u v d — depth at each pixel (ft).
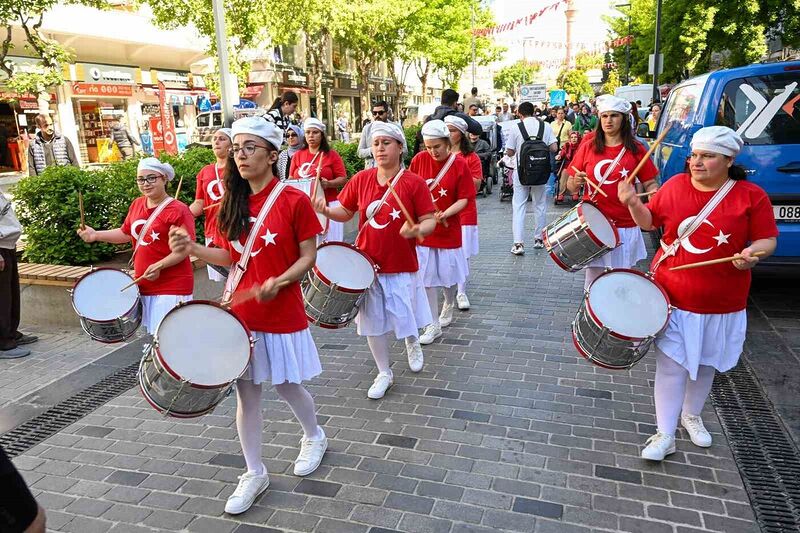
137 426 13.69
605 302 10.82
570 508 10.30
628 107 16.67
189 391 8.96
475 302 21.54
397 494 10.82
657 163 22.79
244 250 10.17
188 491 11.18
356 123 141.69
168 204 14.30
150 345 9.55
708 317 10.72
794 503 10.28
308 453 11.60
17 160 60.64
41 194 21.43
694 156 10.30
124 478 11.66
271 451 12.34
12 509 4.72
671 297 10.96
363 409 13.98
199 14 45.52
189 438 13.08
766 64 17.99
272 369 10.28
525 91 120.37
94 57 69.82
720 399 13.85
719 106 18.24
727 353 10.97
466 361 16.49
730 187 10.35
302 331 10.68
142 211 14.39
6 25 29.48
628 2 106.11
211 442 12.90
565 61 122.93
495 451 12.08
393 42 96.68
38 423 13.93
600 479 11.06
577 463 11.58
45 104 55.21
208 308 9.80
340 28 72.59
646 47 93.45
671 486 10.80
